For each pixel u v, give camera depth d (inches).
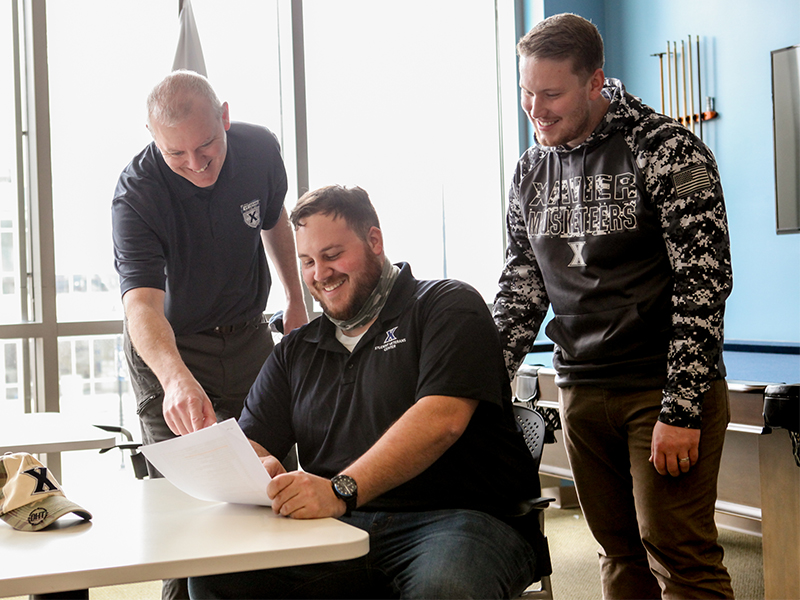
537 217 77.1
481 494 60.0
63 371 141.3
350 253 62.1
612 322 71.1
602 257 71.4
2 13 134.4
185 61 137.3
